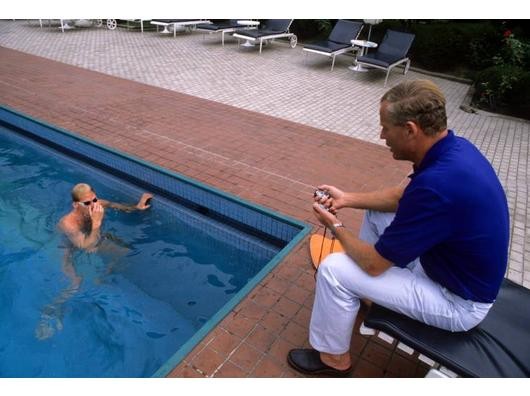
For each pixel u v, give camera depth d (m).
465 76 9.33
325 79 8.52
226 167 4.30
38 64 8.29
